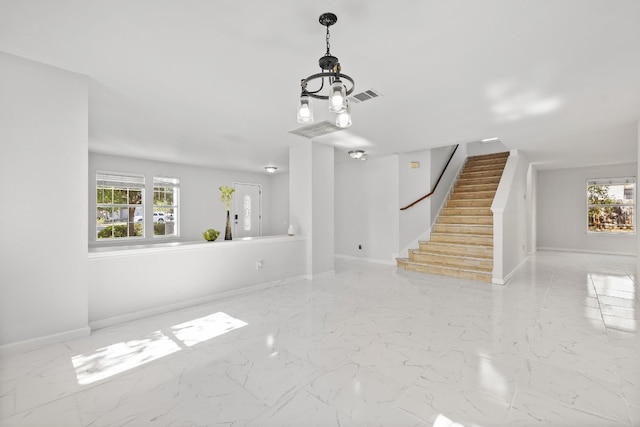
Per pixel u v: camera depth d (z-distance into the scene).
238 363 2.29
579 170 8.32
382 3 1.77
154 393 1.92
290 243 4.97
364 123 4.15
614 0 1.75
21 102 2.45
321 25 1.98
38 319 2.53
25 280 2.46
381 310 3.53
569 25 1.99
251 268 4.41
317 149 5.30
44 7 1.82
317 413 1.72
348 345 2.60
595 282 4.83
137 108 3.59
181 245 3.65
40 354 2.42
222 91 3.07
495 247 4.79
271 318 3.28
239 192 8.82
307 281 5.04
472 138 5.02
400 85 2.92
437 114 3.76
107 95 3.19
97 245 6.21
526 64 2.53
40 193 2.53
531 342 2.64
